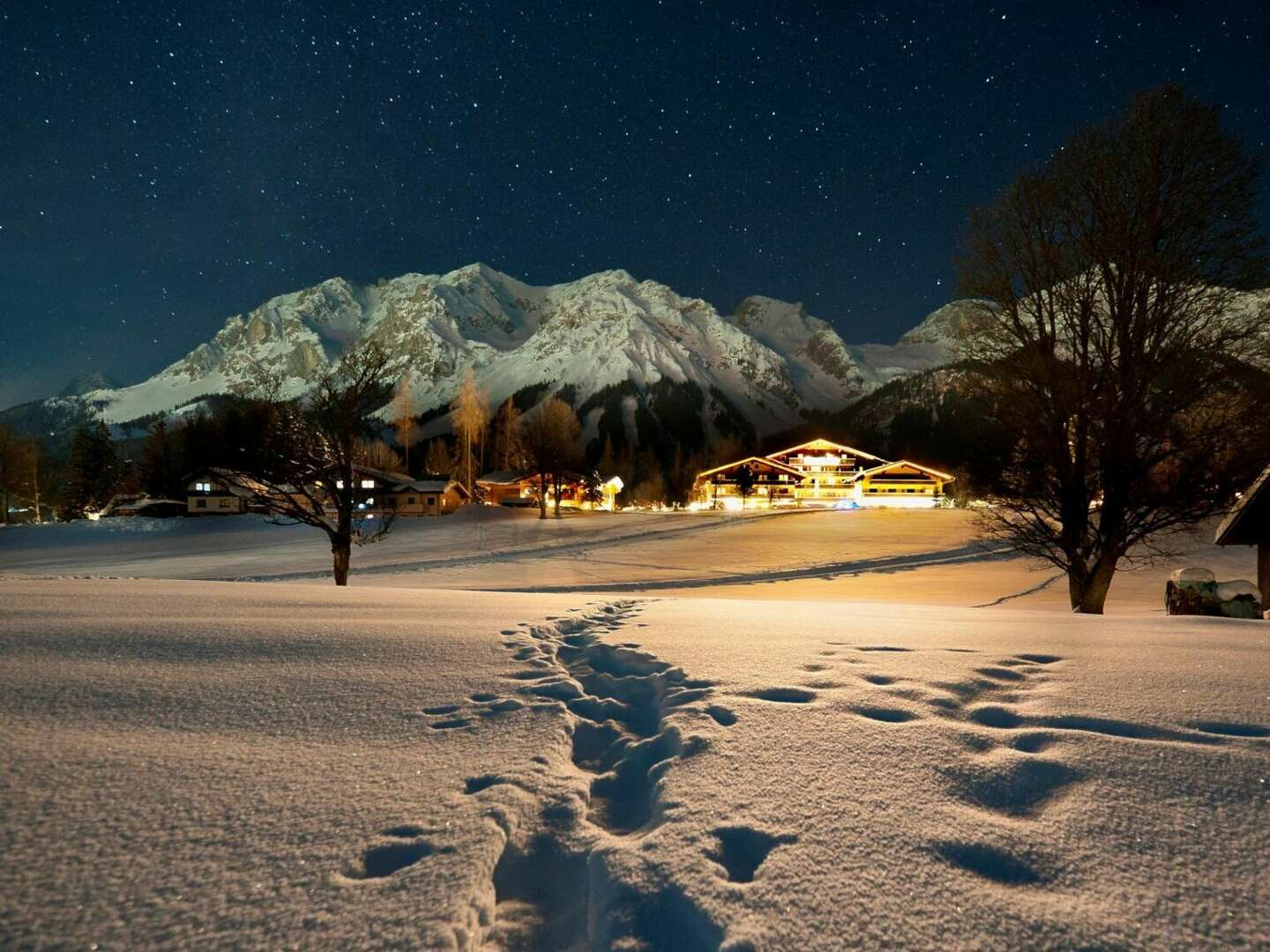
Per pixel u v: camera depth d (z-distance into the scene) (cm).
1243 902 162
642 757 270
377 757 251
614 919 162
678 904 166
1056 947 147
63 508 7406
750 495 8381
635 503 10325
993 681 362
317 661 382
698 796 220
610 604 726
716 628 539
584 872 190
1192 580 1208
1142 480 1147
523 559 3769
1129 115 1181
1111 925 154
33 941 142
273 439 2083
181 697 307
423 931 151
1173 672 380
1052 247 1219
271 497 2084
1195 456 1098
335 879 170
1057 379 1175
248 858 178
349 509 2070
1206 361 1092
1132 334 1133
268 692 322
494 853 186
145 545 4456
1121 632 541
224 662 369
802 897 165
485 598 746
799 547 4066
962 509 6225
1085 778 230
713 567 3462
